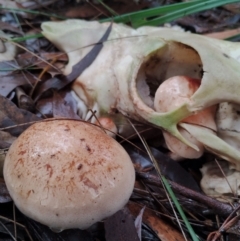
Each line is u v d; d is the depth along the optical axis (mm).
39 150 125
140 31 191
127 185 130
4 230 142
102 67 187
